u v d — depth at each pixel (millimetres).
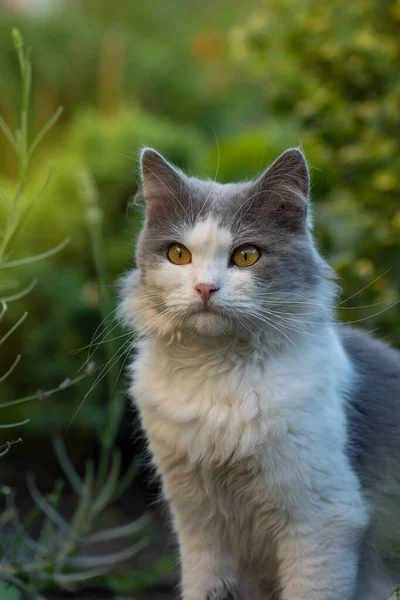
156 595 4879
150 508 6059
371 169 5617
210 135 9023
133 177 6449
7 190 6488
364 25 5762
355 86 5715
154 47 9500
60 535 4922
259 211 3584
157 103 9188
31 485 5387
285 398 3408
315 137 5707
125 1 10172
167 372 3605
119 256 6289
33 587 4090
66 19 9242
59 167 6535
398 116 5430
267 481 3439
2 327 6293
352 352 4012
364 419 3715
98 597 4801
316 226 5523
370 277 5227
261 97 8781
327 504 3439
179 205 3627
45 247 6430
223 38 9422
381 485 3648
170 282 3488
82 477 6434
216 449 3480
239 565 3887
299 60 5801
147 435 3719
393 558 3754
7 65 8422
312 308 3561
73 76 8852
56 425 6195
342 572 3465
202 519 3773
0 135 7992
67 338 6316
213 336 3486
